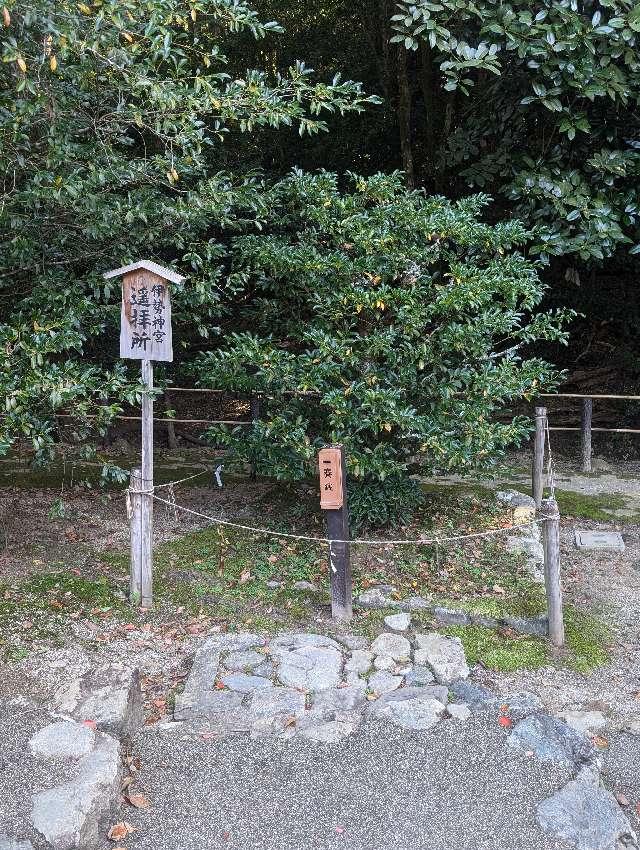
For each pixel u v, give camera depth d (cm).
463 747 298
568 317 488
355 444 462
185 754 297
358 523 507
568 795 272
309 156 993
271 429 451
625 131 581
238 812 266
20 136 379
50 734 279
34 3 330
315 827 260
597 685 362
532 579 469
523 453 820
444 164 750
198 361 506
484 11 520
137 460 759
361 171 1013
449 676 356
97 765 264
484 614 418
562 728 311
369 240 437
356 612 423
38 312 398
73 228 451
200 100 396
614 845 254
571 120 545
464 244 473
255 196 461
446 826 260
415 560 487
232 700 334
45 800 246
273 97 423
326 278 463
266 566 478
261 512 582
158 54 360
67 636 393
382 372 446
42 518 567
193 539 527
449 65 530
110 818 257
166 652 385
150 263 408
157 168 452
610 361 901
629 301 877
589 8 540
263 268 509
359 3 948
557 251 576
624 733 327
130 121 427
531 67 527
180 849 249
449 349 448
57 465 711
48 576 460
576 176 572
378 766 288
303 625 409
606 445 824
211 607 429
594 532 568
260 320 528
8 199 409
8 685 337
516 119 634
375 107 958
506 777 282
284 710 325
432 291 466
